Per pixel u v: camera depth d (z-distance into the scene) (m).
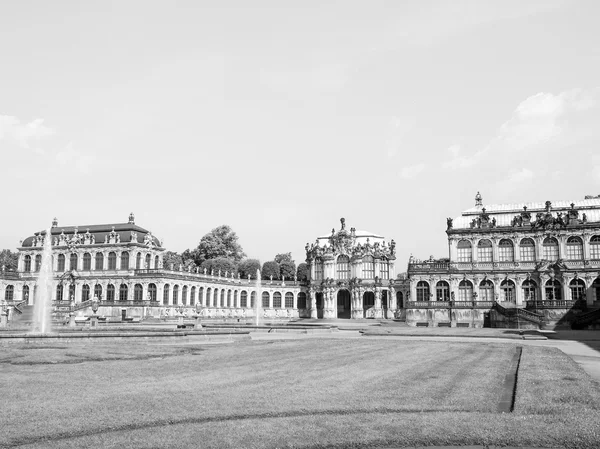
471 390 25.70
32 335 46.47
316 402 22.53
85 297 144.12
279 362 35.50
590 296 109.19
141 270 136.50
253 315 164.38
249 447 17.08
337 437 18.20
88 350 40.38
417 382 27.72
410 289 121.31
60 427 18.31
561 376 29.95
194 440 17.52
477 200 127.06
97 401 21.91
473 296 115.19
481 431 18.86
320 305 164.12
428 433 18.66
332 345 50.41
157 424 19.25
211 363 34.44
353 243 157.75
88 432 18.14
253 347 47.06
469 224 121.56
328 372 30.95
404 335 69.62
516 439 18.25
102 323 96.00
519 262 115.38
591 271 109.44
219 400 22.53
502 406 23.03
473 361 37.56
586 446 17.84
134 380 27.08
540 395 24.44
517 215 119.75
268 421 19.81
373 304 154.62
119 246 143.00
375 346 49.69
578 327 90.44
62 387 24.73
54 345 44.44
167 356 38.19
